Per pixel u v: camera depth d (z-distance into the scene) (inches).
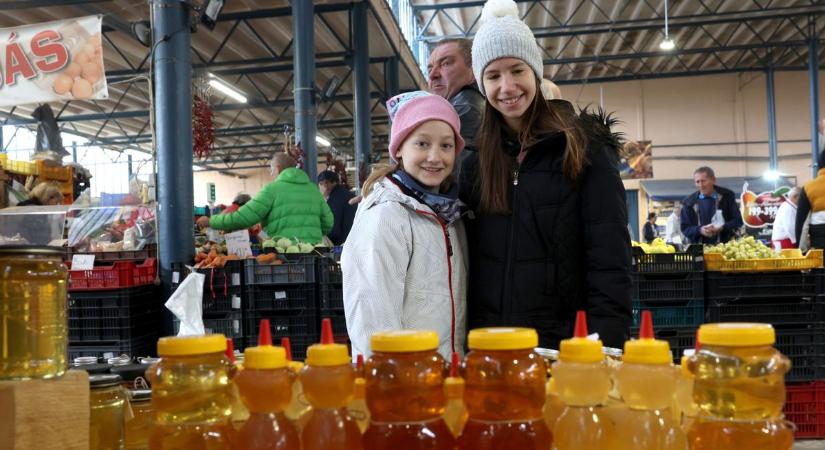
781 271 142.9
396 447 29.3
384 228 62.0
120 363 55.0
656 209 751.7
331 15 425.1
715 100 786.2
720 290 144.7
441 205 65.1
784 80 775.1
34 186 219.1
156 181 167.8
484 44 66.2
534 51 66.3
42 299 35.7
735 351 29.9
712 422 30.6
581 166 64.7
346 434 30.2
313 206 193.6
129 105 656.4
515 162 68.7
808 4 592.4
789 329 141.5
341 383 30.4
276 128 796.0
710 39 677.9
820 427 137.9
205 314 157.1
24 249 35.5
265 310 155.6
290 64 512.1
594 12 587.2
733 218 239.5
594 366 30.2
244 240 175.5
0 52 161.8
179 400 32.1
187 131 170.4
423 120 63.3
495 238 67.7
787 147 772.6
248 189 1127.6
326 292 155.5
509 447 29.2
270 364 30.8
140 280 153.8
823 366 138.7
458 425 33.0
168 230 165.3
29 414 33.7
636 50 703.1
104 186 951.0
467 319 69.2
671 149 791.7
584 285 68.0
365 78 410.0
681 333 146.0
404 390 29.5
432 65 113.5
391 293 60.7
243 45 473.1
